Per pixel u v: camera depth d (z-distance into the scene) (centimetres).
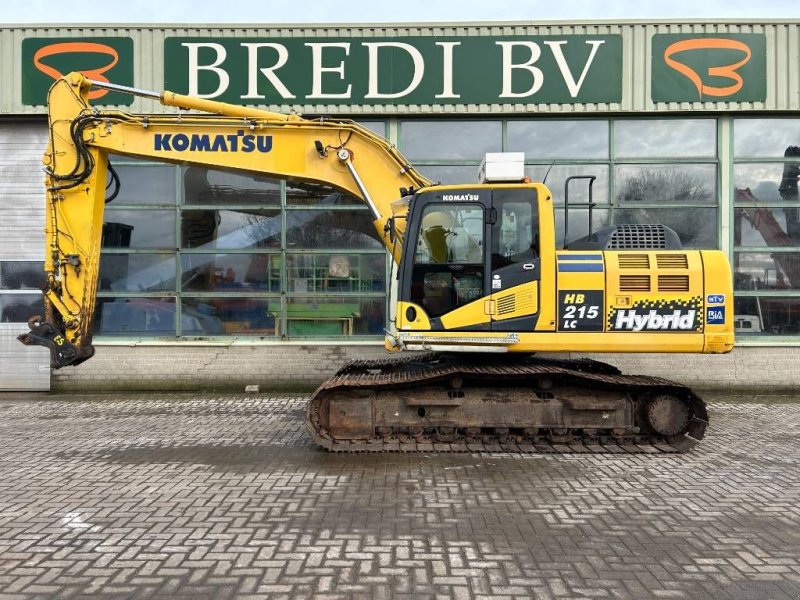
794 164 918
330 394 588
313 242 943
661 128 926
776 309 917
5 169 944
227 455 576
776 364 903
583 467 534
